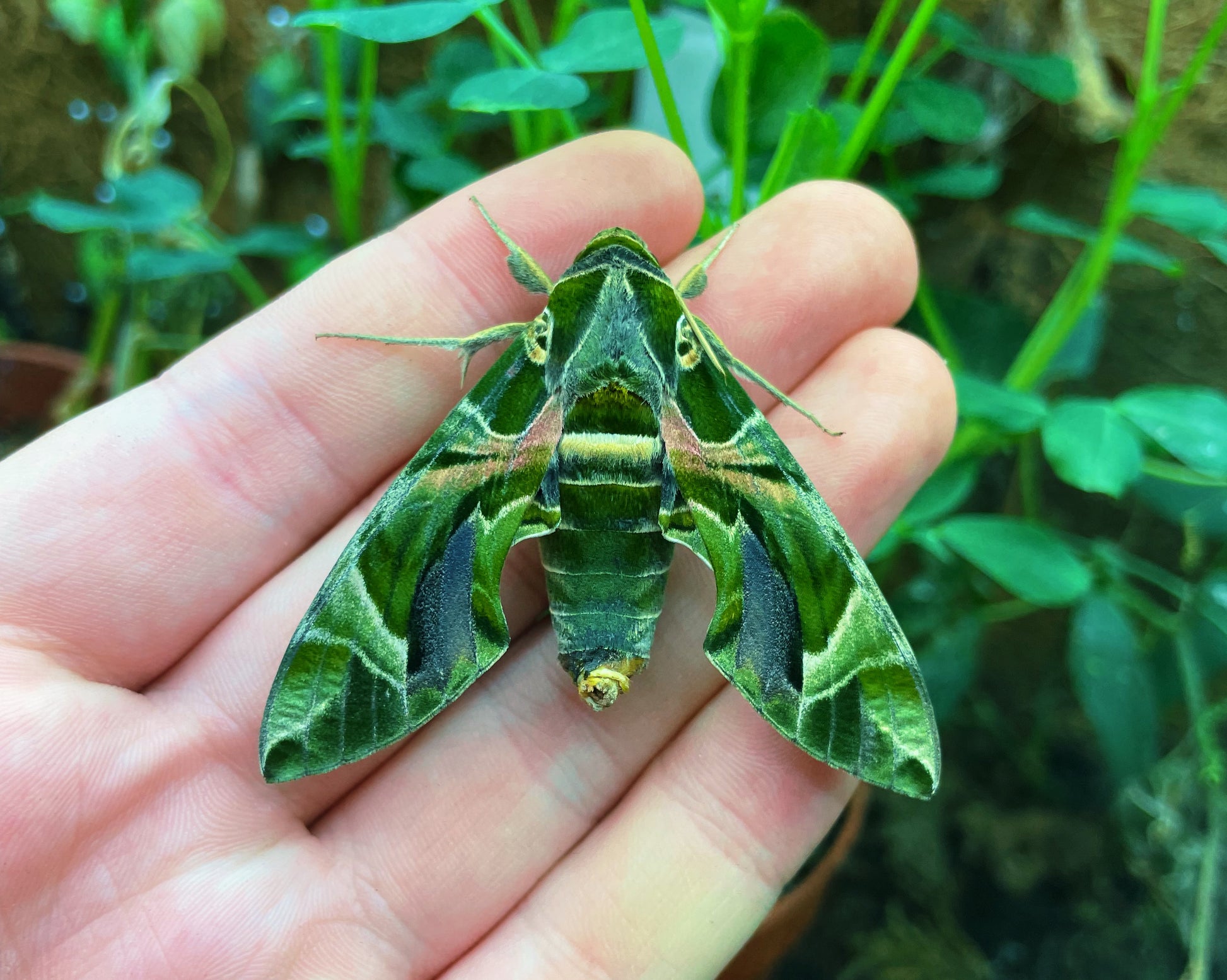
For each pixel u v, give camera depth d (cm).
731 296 12
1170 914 16
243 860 11
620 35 11
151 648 11
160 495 11
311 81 18
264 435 12
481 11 11
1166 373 17
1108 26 14
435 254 12
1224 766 16
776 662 10
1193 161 15
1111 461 11
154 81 18
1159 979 16
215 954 11
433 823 12
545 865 12
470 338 12
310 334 12
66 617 11
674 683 12
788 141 12
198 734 11
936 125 13
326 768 10
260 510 12
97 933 10
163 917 11
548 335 11
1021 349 15
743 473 11
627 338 11
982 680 19
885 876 17
